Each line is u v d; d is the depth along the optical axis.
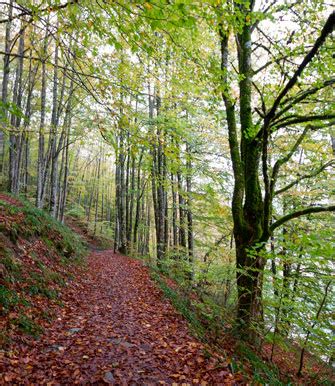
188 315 6.94
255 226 7.21
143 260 18.22
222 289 8.43
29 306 5.50
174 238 18.00
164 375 4.08
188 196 12.32
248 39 7.52
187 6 2.83
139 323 6.16
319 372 7.14
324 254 4.91
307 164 10.80
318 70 5.78
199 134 11.23
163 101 7.13
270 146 10.05
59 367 4.00
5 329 4.38
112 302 7.74
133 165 21.47
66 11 3.38
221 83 4.36
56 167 17.64
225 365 4.48
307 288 6.44
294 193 10.72
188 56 4.00
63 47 3.84
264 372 5.31
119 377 3.92
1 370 3.56
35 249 8.46
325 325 6.00
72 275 9.29
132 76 4.97
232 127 8.05
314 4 6.22
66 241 11.79
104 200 46.38
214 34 6.14
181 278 12.59
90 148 32.03
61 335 5.09
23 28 4.15
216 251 10.41
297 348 8.67
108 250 26.09
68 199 37.31
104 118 4.43
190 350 4.87
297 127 9.09
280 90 7.09
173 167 6.45
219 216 11.27
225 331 6.52
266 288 7.43
